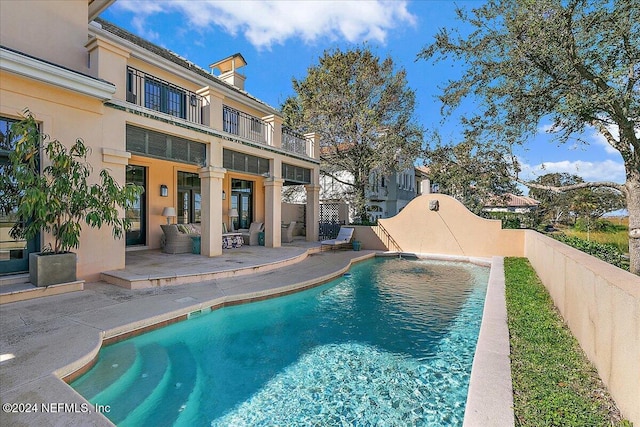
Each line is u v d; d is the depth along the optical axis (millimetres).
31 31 6316
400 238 14648
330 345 4801
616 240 12656
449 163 12641
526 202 26000
